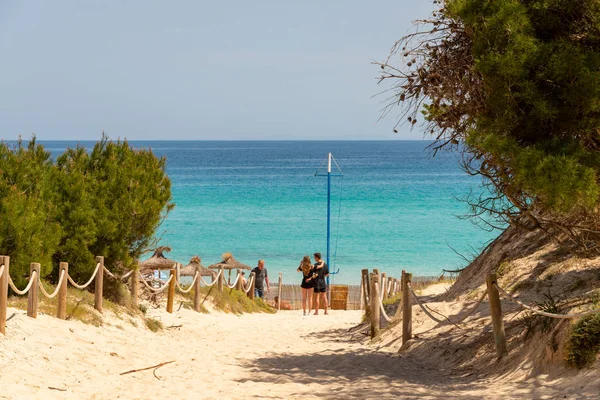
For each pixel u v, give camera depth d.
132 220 15.52
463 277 16.66
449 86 9.53
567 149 8.49
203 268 26.23
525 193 9.28
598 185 8.69
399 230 55.59
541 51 8.48
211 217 64.94
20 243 12.61
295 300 30.22
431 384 9.89
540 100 8.43
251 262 44.44
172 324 17.02
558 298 11.72
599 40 8.75
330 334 17.06
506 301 12.97
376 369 11.43
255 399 8.80
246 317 23.05
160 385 9.68
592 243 10.47
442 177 117.62
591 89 8.34
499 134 8.83
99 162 16.03
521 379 9.09
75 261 14.62
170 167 163.00
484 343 11.20
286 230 56.56
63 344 10.77
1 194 12.96
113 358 11.03
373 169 144.62
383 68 9.87
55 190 14.68
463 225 57.47
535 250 14.63
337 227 57.84
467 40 9.46
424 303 15.70
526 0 8.88
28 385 8.41
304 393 9.26
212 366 11.66
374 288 15.63
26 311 11.89
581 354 8.35
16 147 14.52
